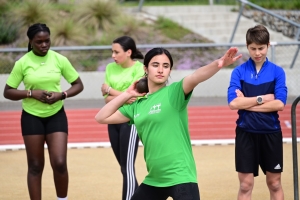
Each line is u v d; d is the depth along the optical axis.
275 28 48.41
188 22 47.00
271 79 13.58
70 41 41.38
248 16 49.28
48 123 14.59
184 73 38.50
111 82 16.45
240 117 13.73
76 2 47.19
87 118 30.75
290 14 49.31
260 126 13.44
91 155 23.23
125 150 15.43
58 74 14.77
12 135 27.80
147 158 11.12
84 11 44.56
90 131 28.23
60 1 48.47
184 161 10.81
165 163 10.79
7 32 42.94
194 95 38.00
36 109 14.45
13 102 36.16
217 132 28.06
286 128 28.58
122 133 15.52
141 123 11.01
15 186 18.50
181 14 48.16
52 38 41.09
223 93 37.94
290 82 37.66
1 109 34.00
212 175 19.64
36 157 14.48
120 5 45.91
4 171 20.69
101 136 27.33
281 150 13.66
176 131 10.80
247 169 13.58
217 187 18.05
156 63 10.90
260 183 18.58
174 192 10.67
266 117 13.42
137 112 11.16
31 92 14.30
